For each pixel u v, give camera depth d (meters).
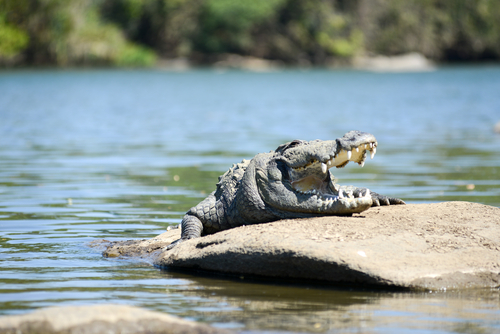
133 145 65.38
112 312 16.88
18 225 31.20
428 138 69.81
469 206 26.73
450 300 19.67
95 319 16.53
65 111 104.69
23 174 47.66
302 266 21.53
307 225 23.55
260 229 23.66
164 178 46.03
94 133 76.19
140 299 19.80
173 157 56.75
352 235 22.64
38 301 19.41
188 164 52.72
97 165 52.34
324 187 25.77
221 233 24.38
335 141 23.59
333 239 22.25
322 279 21.47
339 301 19.59
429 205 27.28
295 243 21.81
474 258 22.00
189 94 147.75
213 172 48.75
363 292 20.55
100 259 25.12
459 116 96.00
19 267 23.64
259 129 79.69
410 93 150.00
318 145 24.08
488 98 131.62
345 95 145.25
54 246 27.16
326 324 17.39
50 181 44.69
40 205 36.34
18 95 135.62
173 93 150.38
